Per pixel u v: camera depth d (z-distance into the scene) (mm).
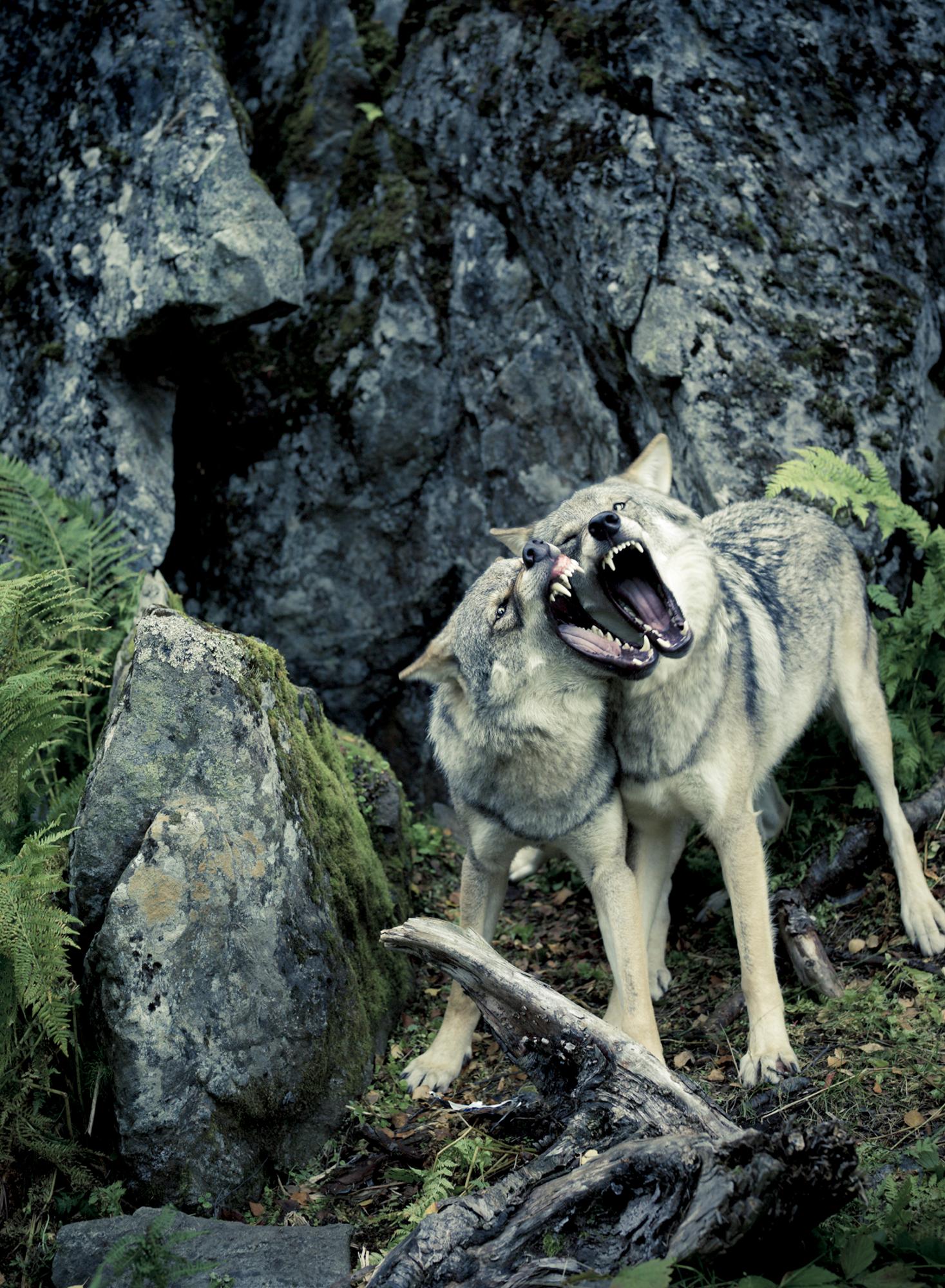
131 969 3123
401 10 6180
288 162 6289
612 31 5688
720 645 3680
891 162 5754
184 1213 3049
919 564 5363
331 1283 2695
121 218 5645
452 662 3844
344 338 6051
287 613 6230
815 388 5293
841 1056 3404
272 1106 3346
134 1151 3119
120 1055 3111
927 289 5754
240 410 6160
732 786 3701
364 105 6172
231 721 3393
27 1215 3037
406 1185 3242
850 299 5473
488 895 3980
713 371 5250
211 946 3248
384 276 6020
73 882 3338
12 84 6074
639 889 4078
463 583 6133
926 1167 2713
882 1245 2434
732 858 3695
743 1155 2422
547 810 3713
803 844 4613
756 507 4719
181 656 3363
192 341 5766
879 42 5836
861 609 4637
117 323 5566
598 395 5816
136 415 5766
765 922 3637
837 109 5727
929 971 3764
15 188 5957
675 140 5500
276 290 5496
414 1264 2500
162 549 5637
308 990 3496
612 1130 2797
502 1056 3918
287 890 3482
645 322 5340
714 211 5434
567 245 5633
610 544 3447
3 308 5809
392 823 4824
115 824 3307
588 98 5629
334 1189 3273
